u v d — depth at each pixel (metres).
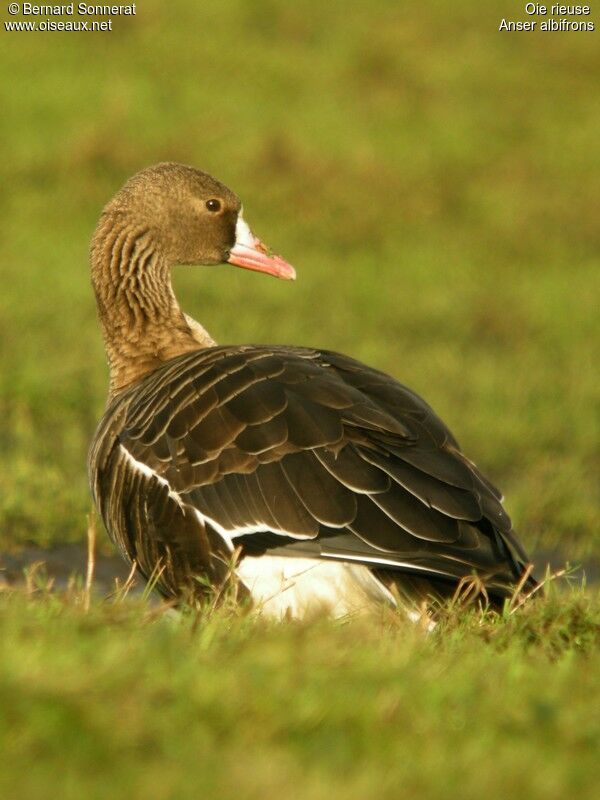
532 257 26.02
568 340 22.28
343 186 27.27
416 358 20.81
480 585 7.71
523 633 7.71
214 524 8.43
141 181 11.65
